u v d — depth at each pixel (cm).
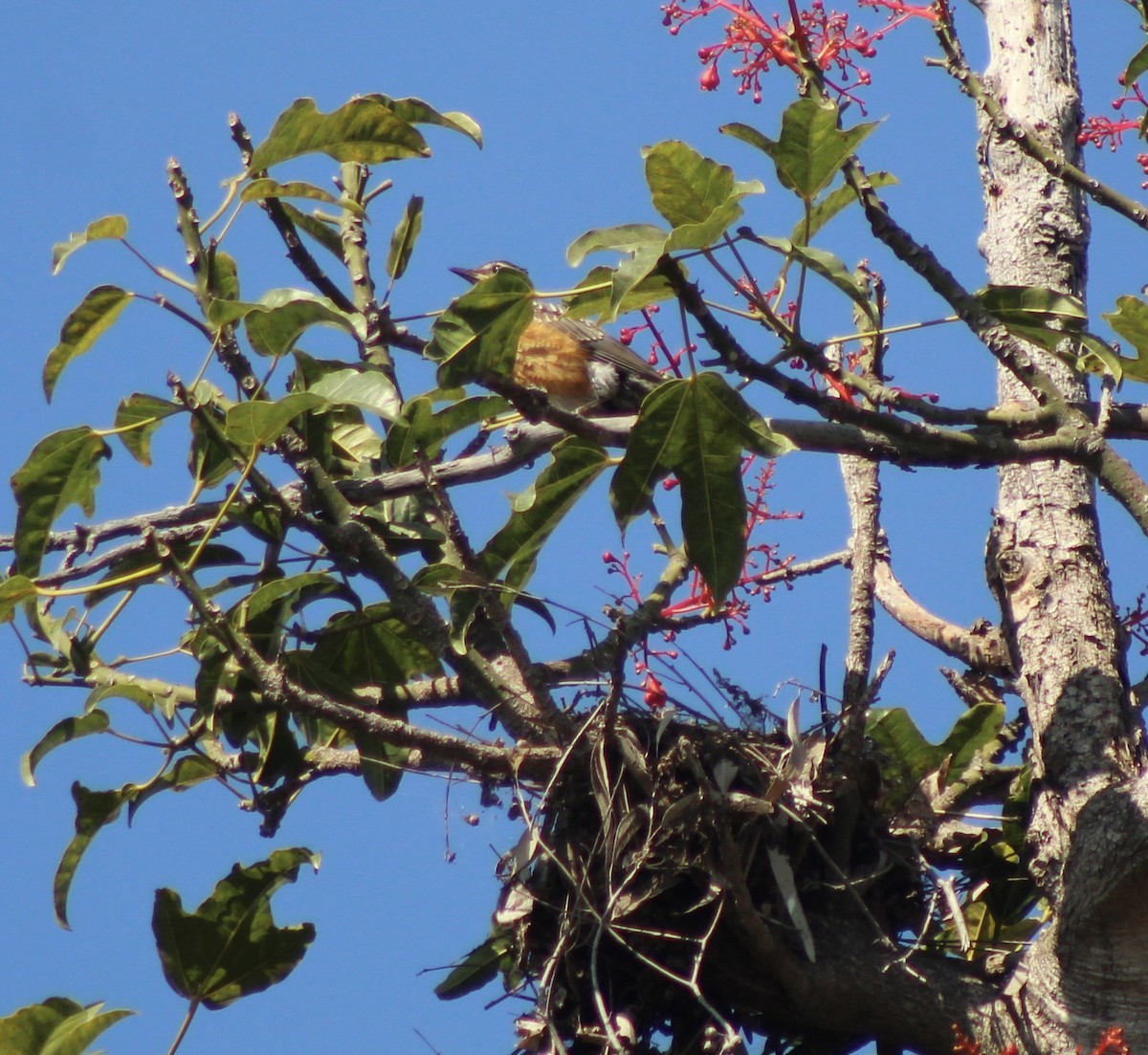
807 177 935
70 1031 916
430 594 1070
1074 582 1078
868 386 962
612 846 1015
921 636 1236
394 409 983
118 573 1052
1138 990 913
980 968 1012
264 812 1110
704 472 932
